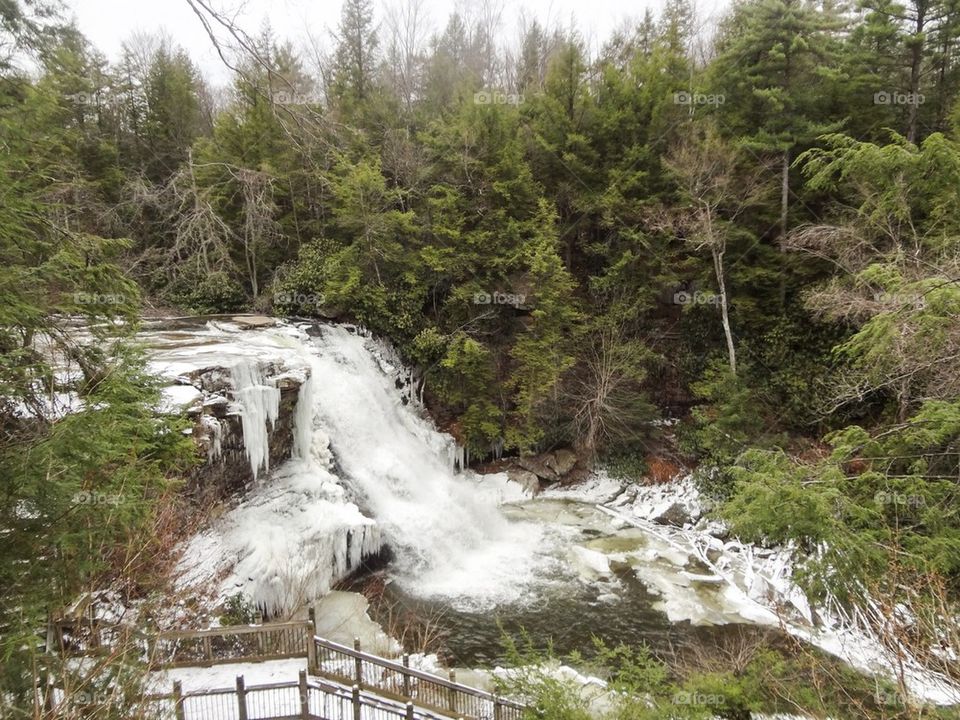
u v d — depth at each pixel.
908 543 6.84
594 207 19.23
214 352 14.05
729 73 17.19
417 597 12.86
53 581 5.61
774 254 17.78
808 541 7.20
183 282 20.20
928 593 5.95
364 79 23.64
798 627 10.77
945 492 7.25
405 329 19.53
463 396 19.16
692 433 18.20
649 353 18.55
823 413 15.40
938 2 14.97
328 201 20.48
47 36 7.76
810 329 17.39
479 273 19.39
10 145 6.78
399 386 19.11
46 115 8.21
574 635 11.66
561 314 17.94
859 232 12.61
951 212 8.54
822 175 8.28
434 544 14.48
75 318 11.09
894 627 5.24
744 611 12.45
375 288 19.16
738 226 17.91
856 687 6.51
